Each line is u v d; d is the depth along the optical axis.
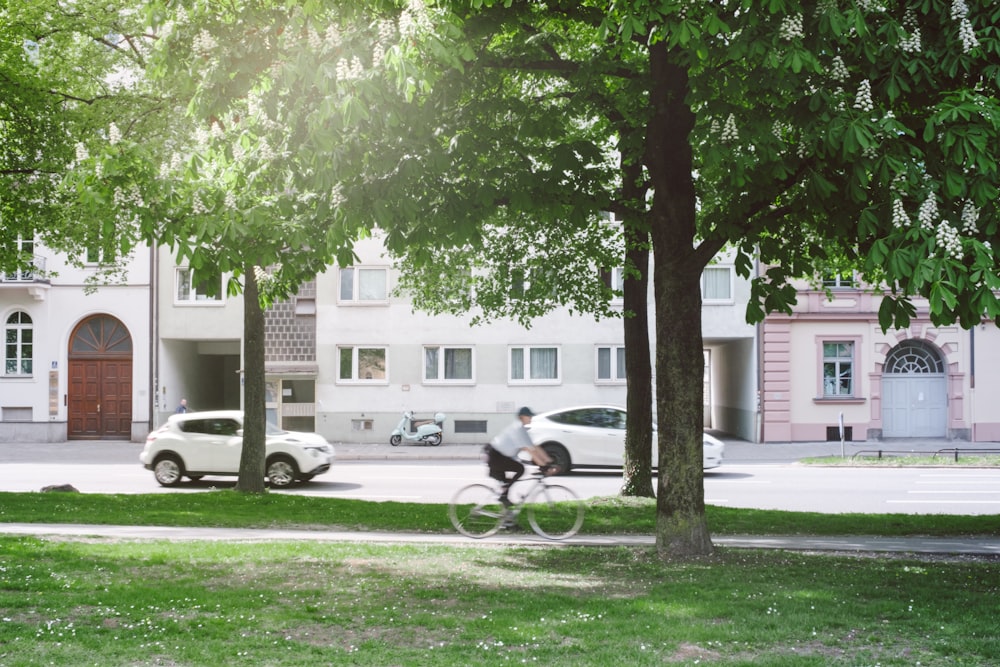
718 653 6.20
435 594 8.22
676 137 10.16
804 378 34.28
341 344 35.66
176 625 6.85
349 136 8.45
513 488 13.58
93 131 16.73
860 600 7.95
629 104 10.60
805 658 6.00
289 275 10.68
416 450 32.38
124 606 7.52
